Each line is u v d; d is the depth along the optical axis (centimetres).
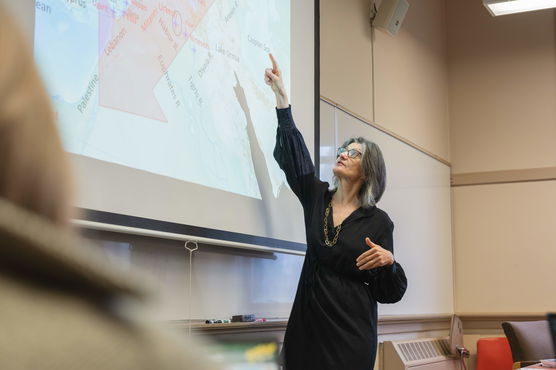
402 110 493
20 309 30
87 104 204
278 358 282
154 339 32
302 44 337
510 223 557
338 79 403
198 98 253
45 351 29
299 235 312
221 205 259
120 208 212
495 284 554
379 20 450
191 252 250
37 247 30
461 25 594
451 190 577
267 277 295
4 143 31
